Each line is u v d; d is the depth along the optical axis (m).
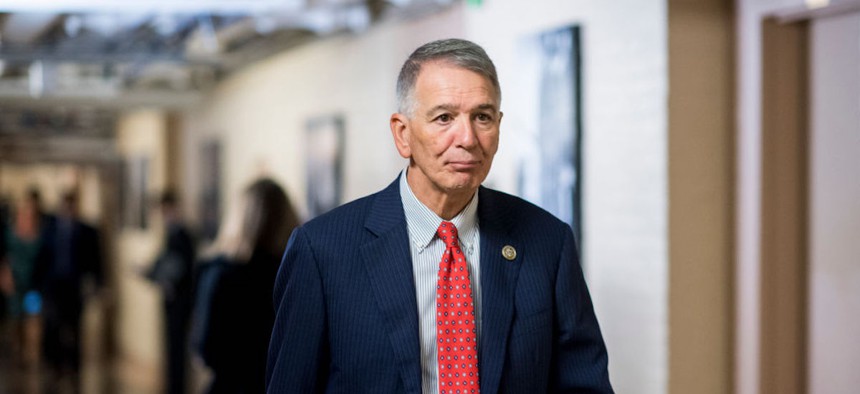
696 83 4.32
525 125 5.32
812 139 4.16
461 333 2.29
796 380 4.25
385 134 7.05
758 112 4.20
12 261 12.88
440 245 2.35
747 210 4.28
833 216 4.07
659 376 4.35
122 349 15.24
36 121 15.50
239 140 10.39
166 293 9.39
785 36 4.19
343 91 7.77
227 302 4.45
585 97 4.82
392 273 2.32
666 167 4.27
